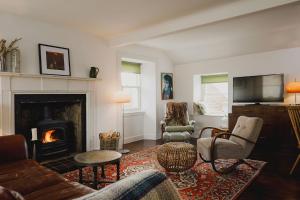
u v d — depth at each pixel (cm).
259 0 270
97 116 447
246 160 377
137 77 604
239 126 352
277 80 469
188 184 276
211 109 612
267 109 450
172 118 546
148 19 355
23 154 256
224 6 299
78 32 414
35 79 354
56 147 394
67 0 284
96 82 446
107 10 317
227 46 516
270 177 302
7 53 323
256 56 509
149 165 353
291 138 426
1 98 318
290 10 323
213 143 308
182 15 337
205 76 623
